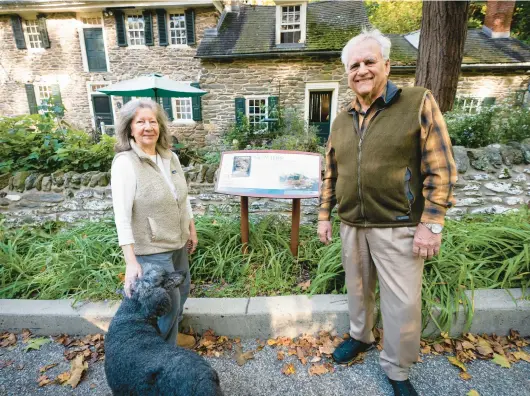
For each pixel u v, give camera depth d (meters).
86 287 2.31
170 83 6.02
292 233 2.54
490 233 2.35
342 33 9.77
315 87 9.78
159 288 1.31
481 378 1.65
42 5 10.23
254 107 10.39
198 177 3.46
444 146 1.28
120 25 10.58
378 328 2.02
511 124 3.77
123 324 1.29
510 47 9.95
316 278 2.21
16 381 1.75
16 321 2.06
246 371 1.77
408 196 1.37
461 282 1.98
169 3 10.00
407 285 1.42
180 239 1.65
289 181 2.44
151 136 1.48
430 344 1.90
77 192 3.40
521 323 1.89
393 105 1.36
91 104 11.53
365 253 1.59
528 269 2.06
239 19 10.90
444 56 3.80
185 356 1.13
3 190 3.44
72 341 2.03
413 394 1.47
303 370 1.77
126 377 1.14
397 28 18.39
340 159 1.56
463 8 3.62
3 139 3.60
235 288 2.32
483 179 3.14
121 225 1.39
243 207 2.55
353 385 1.65
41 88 11.62
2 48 11.25
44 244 2.84
